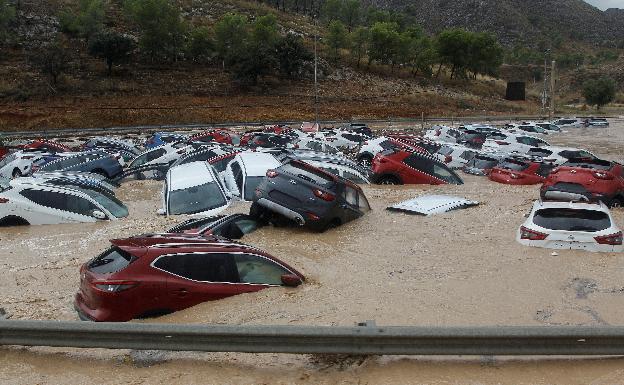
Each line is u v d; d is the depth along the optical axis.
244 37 76.56
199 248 7.28
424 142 27.66
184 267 7.09
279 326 5.70
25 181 13.37
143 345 5.84
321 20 114.50
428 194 16.34
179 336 5.78
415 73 90.12
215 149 21.19
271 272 7.76
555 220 10.00
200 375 5.69
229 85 69.56
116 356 6.10
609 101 94.06
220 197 13.49
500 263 9.12
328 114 64.38
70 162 22.05
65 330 5.89
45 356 6.12
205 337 5.76
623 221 12.23
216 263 7.31
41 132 45.22
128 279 6.69
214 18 90.62
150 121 55.84
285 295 7.55
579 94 138.12
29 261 10.04
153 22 70.12
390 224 12.02
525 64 164.12
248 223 11.36
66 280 9.00
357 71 84.00
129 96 61.34
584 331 5.59
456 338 5.61
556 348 5.66
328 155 19.28
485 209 13.66
